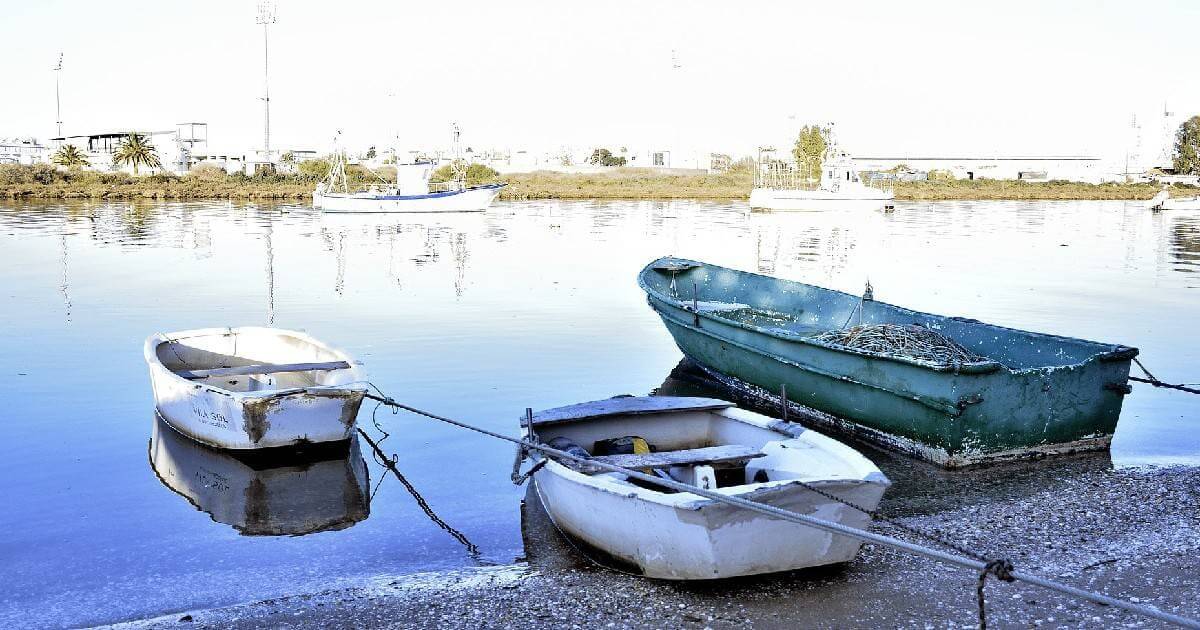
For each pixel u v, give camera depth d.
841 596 6.72
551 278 25.95
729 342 12.86
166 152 90.75
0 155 96.25
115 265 27.66
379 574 7.49
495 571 7.44
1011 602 6.61
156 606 6.89
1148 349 16.61
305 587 7.23
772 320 14.80
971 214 62.41
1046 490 9.19
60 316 18.95
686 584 6.95
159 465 10.29
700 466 7.56
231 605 6.84
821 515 6.71
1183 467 9.94
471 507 9.05
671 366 15.13
